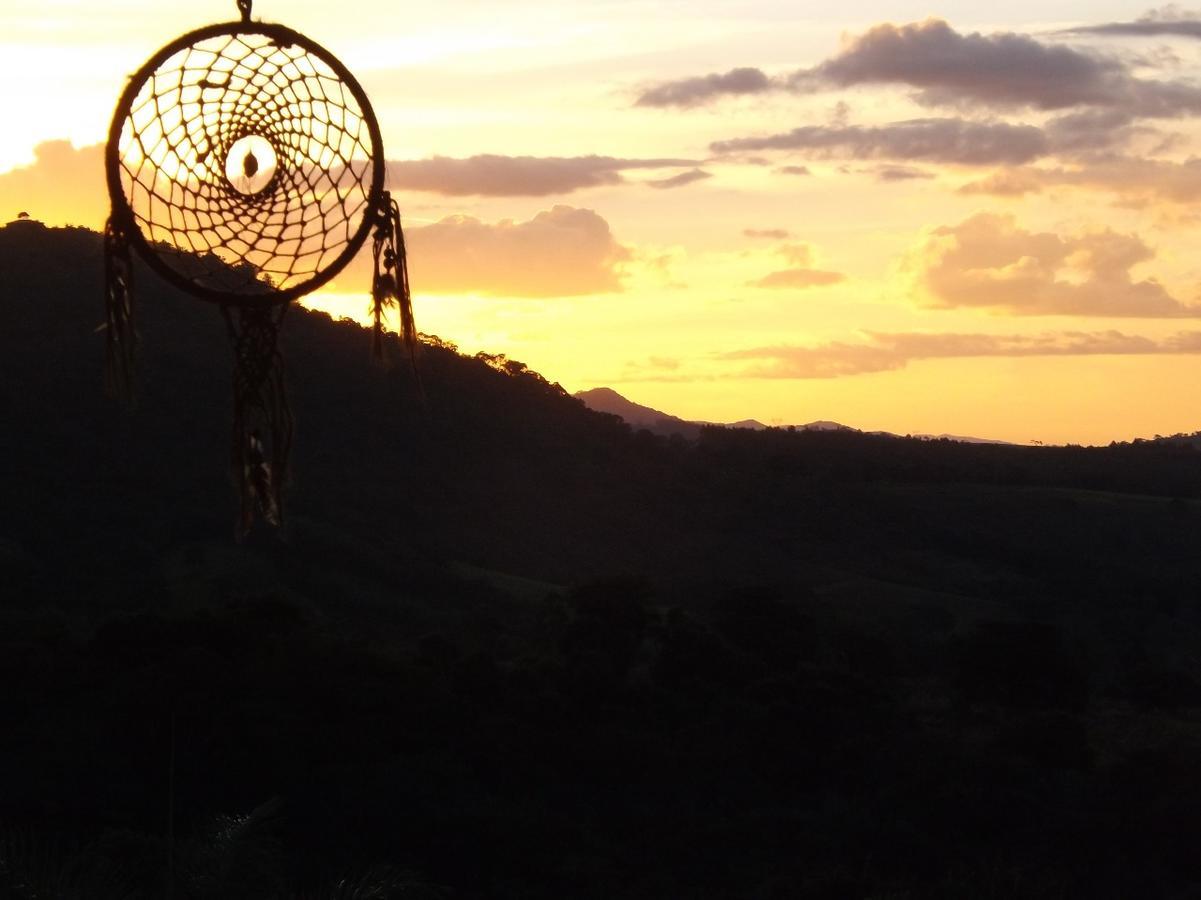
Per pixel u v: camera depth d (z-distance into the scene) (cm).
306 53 404
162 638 2503
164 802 2050
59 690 2327
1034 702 3350
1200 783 2561
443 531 5450
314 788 2173
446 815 2173
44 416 4638
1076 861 2286
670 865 2253
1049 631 3453
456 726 2528
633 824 2370
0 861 834
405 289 416
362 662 2577
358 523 5084
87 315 5262
